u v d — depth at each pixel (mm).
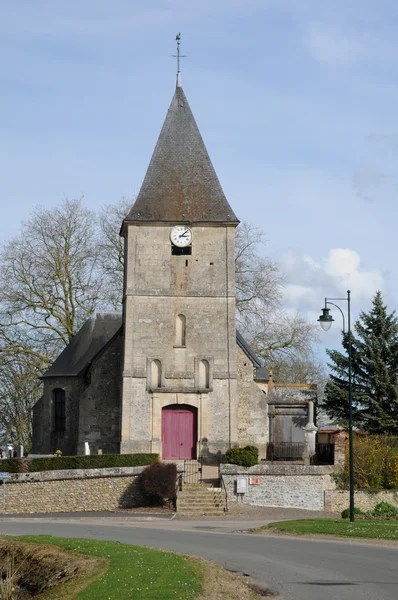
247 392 45875
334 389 48688
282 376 70938
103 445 46125
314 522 31047
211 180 45594
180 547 23688
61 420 50156
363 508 37062
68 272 57688
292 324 61938
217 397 43500
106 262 59844
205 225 44656
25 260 56594
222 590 16891
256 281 60938
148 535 27047
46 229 57500
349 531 27328
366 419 47594
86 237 58812
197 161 45812
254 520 33719
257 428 45469
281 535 27344
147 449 42812
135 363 43500
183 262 44438
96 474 38469
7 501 38812
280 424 47094
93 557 20938
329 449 40906
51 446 50031
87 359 50438
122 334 46594
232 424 43250
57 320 58062
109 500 38219
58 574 20359
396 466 38531
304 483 37688
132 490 38125
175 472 37656
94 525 31172
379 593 16703
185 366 43688
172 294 44125
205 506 36406
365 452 38906
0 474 37000
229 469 38000
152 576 18031
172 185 45281
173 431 43500
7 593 19859
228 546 24016
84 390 47312
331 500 37562
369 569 19719
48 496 38656
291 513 36031
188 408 43750
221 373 43656
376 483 38500
